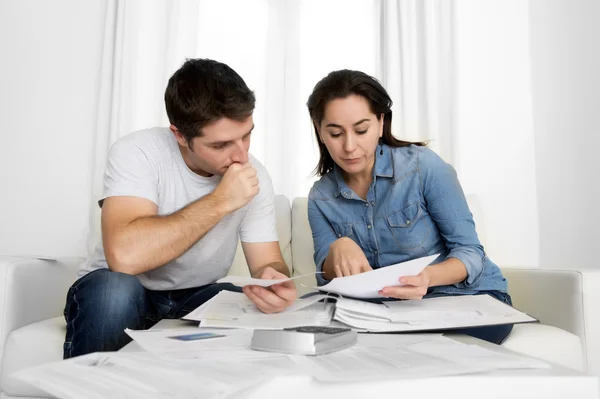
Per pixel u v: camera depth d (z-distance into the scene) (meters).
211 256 1.46
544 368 0.64
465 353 0.74
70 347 1.08
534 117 2.44
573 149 2.36
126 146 1.38
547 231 2.41
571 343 1.27
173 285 1.47
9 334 1.30
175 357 0.70
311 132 2.31
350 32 2.46
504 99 2.45
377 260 1.55
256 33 2.44
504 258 2.42
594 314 1.40
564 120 2.39
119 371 0.63
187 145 1.30
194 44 2.35
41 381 0.59
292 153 2.38
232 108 1.20
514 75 2.45
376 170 1.52
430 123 2.27
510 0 2.47
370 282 1.04
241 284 1.02
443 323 0.98
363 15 2.46
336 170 1.59
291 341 0.73
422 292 1.08
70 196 2.43
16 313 1.37
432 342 0.84
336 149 1.43
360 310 1.02
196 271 1.46
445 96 2.33
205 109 1.19
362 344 0.83
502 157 2.44
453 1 2.34
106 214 1.29
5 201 2.43
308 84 2.45
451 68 2.32
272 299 1.06
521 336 1.26
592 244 2.30
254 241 1.54
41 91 2.46
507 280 1.60
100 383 0.58
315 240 1.62
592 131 2.30
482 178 2.43
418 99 2.31
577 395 0.59
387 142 1.57
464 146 2.43
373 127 1.42
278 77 2.42
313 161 2.41
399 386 0.59
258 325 0.97
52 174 2.43
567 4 2.39
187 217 1.23
